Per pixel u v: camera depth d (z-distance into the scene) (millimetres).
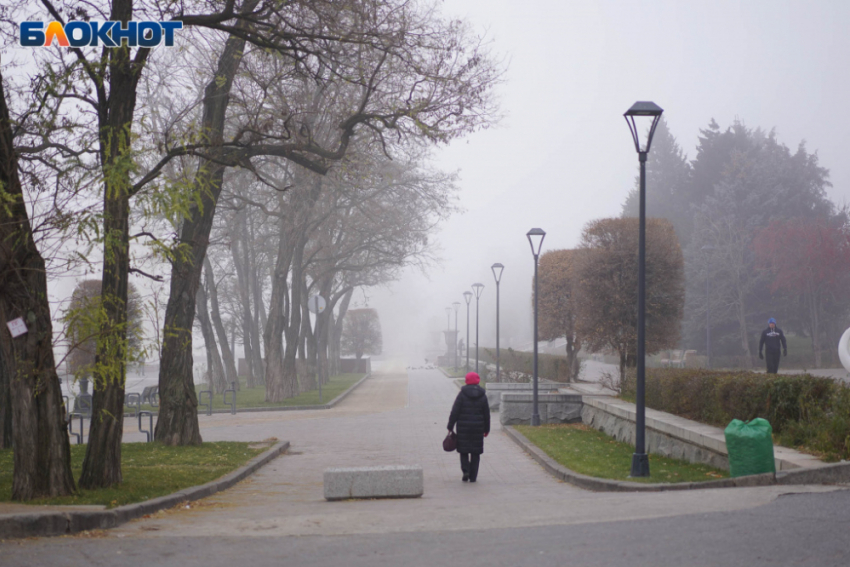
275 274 32906
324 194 34219
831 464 8742
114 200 9633
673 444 13242
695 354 54062
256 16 13305
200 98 17297
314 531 7199
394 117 15844
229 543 6586
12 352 8914
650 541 5883
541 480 12328
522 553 5730
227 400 34031
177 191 9008
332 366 60656
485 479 12695
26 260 8734
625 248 24312
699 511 7117
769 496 7750
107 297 9203
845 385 10656
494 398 28016
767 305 56312
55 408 9180
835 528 6012
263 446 17047
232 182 30922
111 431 10250
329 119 18734
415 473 10484
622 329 24484
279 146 15578
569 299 30766
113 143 9859
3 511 7559
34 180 9594
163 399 17188
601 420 19250
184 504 9984
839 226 53969
